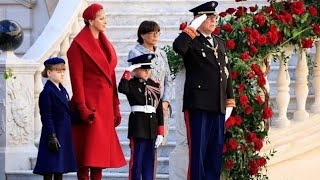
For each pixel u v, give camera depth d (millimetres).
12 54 38031
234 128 32688
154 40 32219
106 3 46625
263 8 34938
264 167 34156
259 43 33375
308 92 38031
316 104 36281
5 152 37531
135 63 31781
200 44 31406
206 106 31219
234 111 32844
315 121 35875
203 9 31516
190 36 31188
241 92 32906
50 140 31578
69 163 31750
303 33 34844
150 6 46531
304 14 34688
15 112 37719
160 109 32188
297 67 35719
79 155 31812
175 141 35938
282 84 35469
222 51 31781
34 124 38594
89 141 31500
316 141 35500
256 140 33031
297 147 35250
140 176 31891
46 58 39438
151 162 32031
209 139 31719
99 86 31766
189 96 31375
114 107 32500
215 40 31781
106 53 32281
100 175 32188
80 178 32219
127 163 36906
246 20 33844
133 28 44562
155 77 32188
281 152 35031
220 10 46219
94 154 31438
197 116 31375
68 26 41062
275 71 40969
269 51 34094
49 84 32031
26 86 37969
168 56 33125
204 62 31344
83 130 31781
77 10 42375
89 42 31844
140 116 31750
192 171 31516
